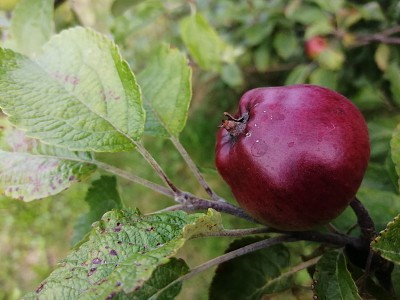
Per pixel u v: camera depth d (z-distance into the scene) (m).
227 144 0.21
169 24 0.74
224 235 0.19
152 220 0.18
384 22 0.54
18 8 0.29
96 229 0.18
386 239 0.17
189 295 0.65
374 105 0.54
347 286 0.20
